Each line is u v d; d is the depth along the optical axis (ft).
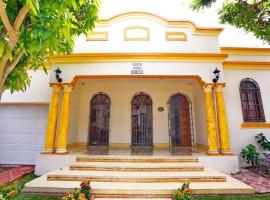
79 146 31.50
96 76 24.59
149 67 24.44
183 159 21.99
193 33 26.50
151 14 26.78
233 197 15.34
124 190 15.24
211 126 23.56
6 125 28.30
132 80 33.88
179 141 32.55
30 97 27.89
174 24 26.73
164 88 34.19
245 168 24.88
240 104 27.35
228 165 22.20
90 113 33.35
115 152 25.53
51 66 25.26
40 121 28.27
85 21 14.65
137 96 34.22
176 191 14.40
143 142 32.48
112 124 32.99
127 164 20.76
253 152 24.61
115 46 26.03
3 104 28.68
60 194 15.64
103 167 19.88
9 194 11.15
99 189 15.29
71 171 19.38
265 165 22.65
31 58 13.32
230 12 21.08
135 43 26.13
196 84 32.07
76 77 24.49
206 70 24.53
